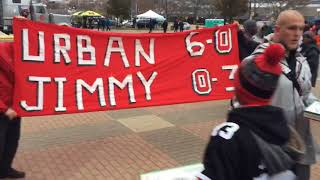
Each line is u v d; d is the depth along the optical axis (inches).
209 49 276.7
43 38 222.1
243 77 77.9
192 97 272.7
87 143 260.7
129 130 291.1
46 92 224.5
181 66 269.7
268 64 76.5
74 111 234.4
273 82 76.4
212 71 277.7
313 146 124.3
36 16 1221.1
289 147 86.0
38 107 222.1
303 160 121.1
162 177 90.3
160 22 2361.0
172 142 264.5
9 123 194.4
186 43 270.2
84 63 238.1
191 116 332.5
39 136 274.4
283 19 120.4
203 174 76.3
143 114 337.7
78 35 235.1
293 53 123.6
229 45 280.8
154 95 261.3
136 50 256.4
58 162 228.1
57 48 227.5
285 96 116.0
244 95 78.5
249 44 284.5
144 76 258.8
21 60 214.4
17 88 193.6
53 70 226.7
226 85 281.1
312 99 131.3
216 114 339.0
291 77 118.6
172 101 266.5
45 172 214.1
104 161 230.2
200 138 273.6
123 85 252.1
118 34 248.5
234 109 79.9
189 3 3107.8
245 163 75.0
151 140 268.2
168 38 265.6
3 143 189.5
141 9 3420.3
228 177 74.5
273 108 77.9
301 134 121.5
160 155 240.4
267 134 76.7
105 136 275.9
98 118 323.0
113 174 212.4
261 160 75.6
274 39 124.6
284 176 77.7
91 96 241.3
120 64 251.4
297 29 119.6
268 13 2600.9
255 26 289.4
